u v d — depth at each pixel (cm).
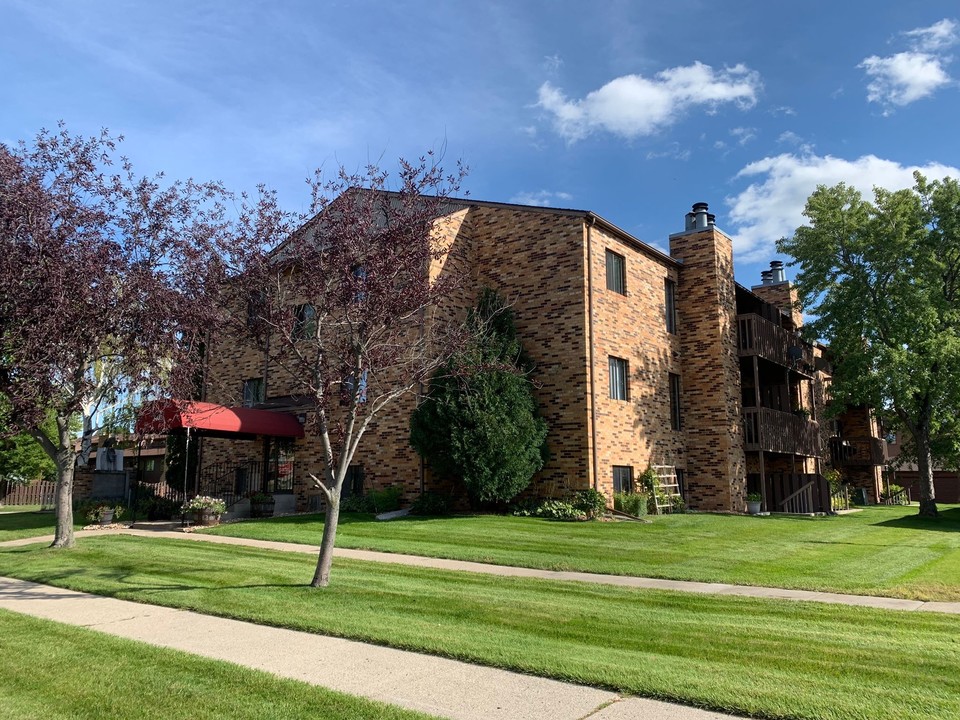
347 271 941
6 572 1142
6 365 1054
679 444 2320
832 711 492
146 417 1338
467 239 2161
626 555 1280
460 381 1797
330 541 994
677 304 2438
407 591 941
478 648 657
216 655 655
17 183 1088
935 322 2423
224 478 2420
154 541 1495
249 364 2436
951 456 2870
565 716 497
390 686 563
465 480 1780
